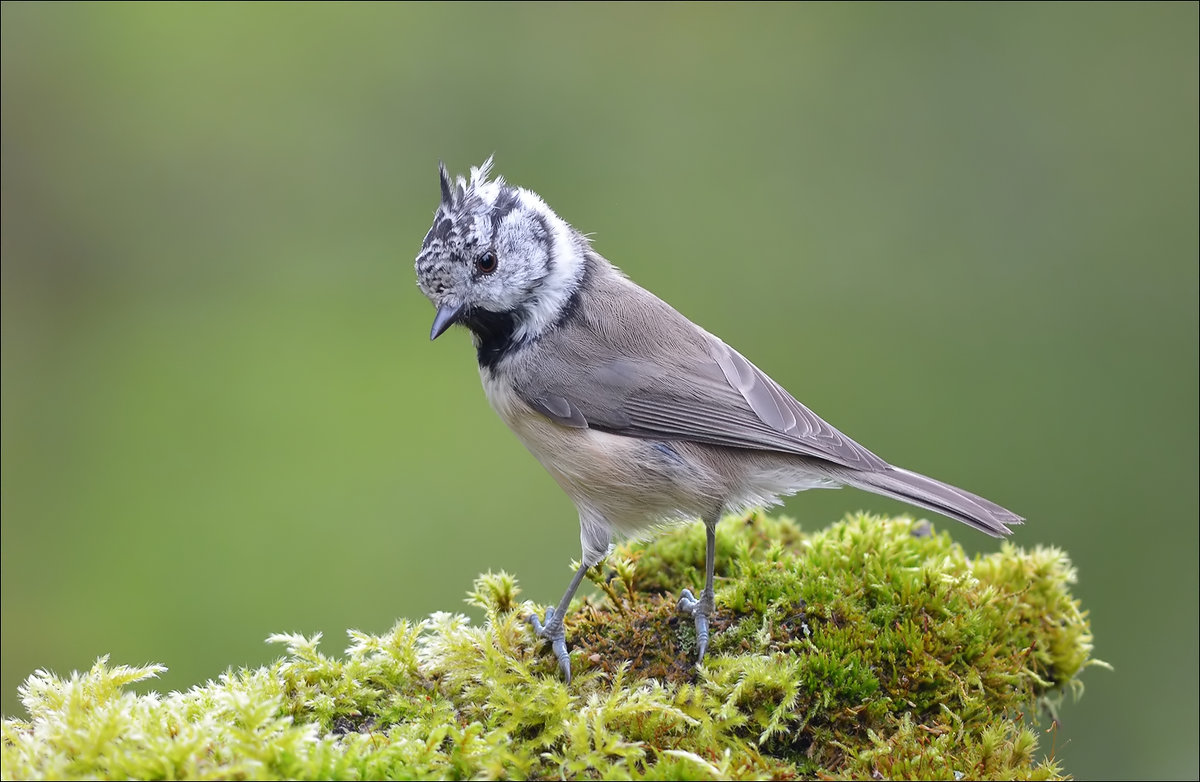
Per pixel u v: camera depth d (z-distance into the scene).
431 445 13.48
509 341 7.34
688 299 14.48
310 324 14.89
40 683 5.31
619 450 6.98
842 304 14.39
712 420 7.03
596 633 6.39
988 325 14.13
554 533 12.55
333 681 5.58
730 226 15.12
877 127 15.66
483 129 15.87
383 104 15.96
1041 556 7.00
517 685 5.52
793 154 15.40
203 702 5.19
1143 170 14.81
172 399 14.02
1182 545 12.26
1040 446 13.00
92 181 15.82
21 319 15.38
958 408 13.41
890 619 6.12
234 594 11.84
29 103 15.77
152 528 12.52
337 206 15.71
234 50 16.02
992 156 15.30
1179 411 13.22
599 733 5.07
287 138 15.85
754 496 7.16
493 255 7.14
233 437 13.54
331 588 12.02
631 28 16.22
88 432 13.77
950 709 5.81
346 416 13.66
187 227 15.73
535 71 16.09
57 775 4.52
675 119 15.78
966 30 15.95
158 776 4.52
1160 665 11.46
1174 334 13.83
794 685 5.58
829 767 5.50
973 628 6.08
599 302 7.39
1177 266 14.17
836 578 6.41
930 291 14.44
